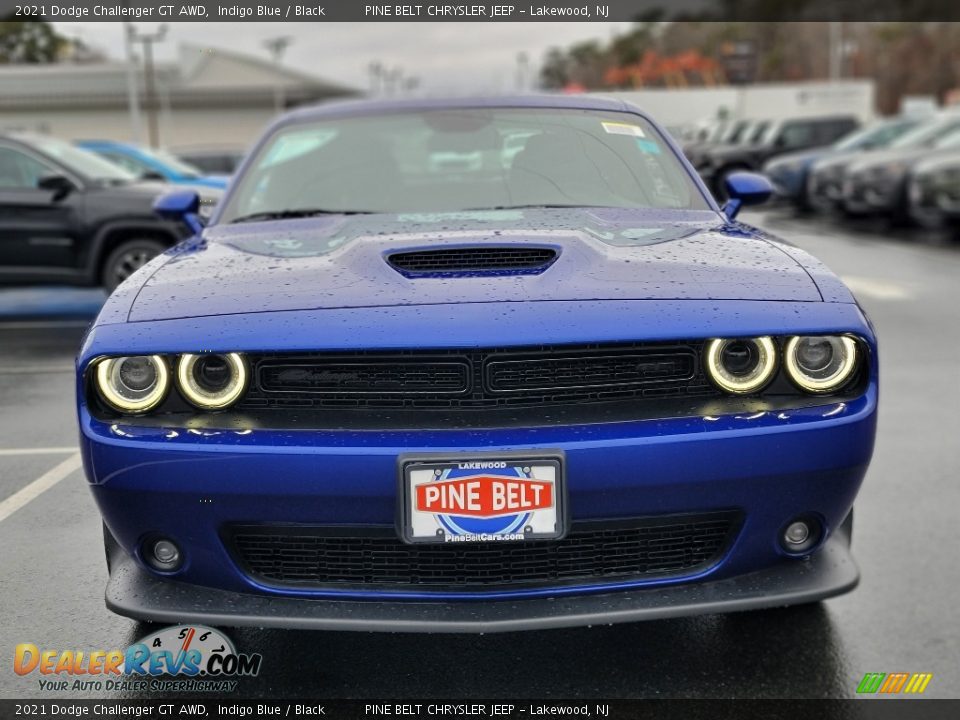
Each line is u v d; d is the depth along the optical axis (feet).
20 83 160.97
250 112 173.37
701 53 286.87
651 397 6.61
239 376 6.50
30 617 8.35
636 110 11.23
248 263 7.65
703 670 7.32
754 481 6.38
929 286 26.63
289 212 9.80
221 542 6.48
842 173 44.37
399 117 11.07
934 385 16.07
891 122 53.11
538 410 6.47
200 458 6.27
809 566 6.92
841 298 6.86
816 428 6.40
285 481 6.22
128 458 6.37
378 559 6.55
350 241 8.05
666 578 6.59
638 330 6.41
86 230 23.79
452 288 6.77
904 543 9.71
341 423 6.40
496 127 10.68
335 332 6.42
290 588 6.59
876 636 7.82
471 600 6.46
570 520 6.25
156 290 7.15
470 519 6.18
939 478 11.60
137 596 6.81
